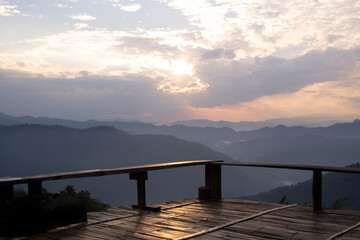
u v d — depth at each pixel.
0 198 3.15
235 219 3.78
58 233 3.25
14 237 3.09
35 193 3.38
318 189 4.17
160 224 3.60
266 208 4.38
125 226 3.52
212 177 5.22
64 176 3.53
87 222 3.67
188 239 3.00
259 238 3.02
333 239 2.95
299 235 3.10
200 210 4.34
